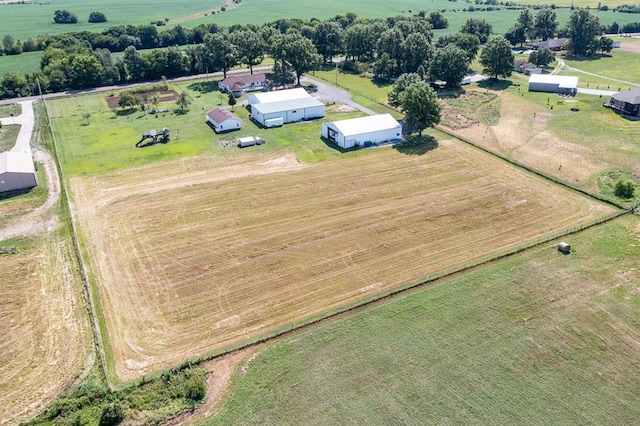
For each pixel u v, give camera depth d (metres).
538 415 32.47
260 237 53.03
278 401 33.34
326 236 53.12
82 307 42.62
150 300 43.47
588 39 142.75
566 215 57.12
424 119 78.00
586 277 45.97
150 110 95.94
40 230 54.50
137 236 53.31
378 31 133.50
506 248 50.66
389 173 67.69
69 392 34.16
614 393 34.16
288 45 108.12
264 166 70.06
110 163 71.25
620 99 90.38
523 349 37.75
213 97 105.31
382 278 46.19
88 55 115.81
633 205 58.47
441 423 31.78
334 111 94.44
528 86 110.31
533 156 73.00
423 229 54.28
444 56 108.00
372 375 35.38
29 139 80.88
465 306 42.19
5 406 33.22
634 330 39.72
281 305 42.78
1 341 38.94
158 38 165.00
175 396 33.75
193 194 62.12
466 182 65.19
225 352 37.38
